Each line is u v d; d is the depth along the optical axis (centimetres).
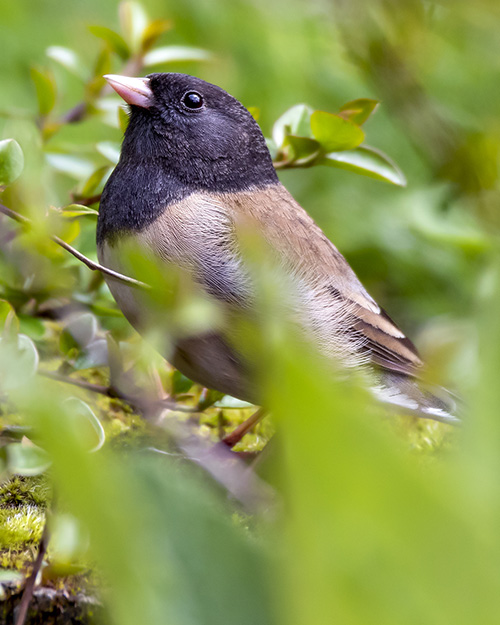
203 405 213
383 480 61
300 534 63
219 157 214
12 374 207
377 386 214
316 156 215
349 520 62
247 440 215
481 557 62
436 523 62
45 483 211
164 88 214
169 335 211
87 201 215
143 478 69
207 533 72
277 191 214
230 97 214
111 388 212
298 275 213
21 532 210
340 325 214
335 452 60
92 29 217
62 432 64
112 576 67
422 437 215
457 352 211
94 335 213
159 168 213
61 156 217
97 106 217
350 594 64
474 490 61
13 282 214
